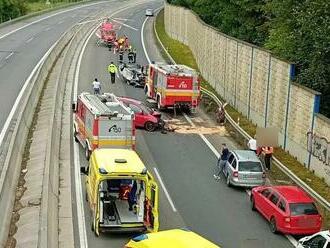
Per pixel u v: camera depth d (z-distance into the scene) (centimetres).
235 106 4497
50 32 7819
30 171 2688
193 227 2389
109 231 2175
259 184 2853
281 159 3350
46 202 2219
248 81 4191
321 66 3472
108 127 2925
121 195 2267
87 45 7081
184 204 2636
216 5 6962
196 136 3744
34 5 11950
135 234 2239
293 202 2348
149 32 8569
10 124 3288
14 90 4156
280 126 3584
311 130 3147
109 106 3128
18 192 2459
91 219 2334
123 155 2336
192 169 3116
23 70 4969
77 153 3172
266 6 4756
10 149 2619
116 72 5481
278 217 2358
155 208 2148
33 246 1950
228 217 2528
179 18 7838
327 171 2956
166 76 4184
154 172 3019
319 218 2352
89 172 2447
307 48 3616
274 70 3684
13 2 9775
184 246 1619
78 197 2567
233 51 4556
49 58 5312
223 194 2798
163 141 3594
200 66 5984
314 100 3128
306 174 3097
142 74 5044
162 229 2339
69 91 4591
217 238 2292
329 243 1919
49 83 4659
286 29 4000
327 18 3369
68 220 2330
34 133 3316
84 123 3162
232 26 6031
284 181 2991
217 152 3431
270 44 4197
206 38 5603
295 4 3947
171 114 4297
